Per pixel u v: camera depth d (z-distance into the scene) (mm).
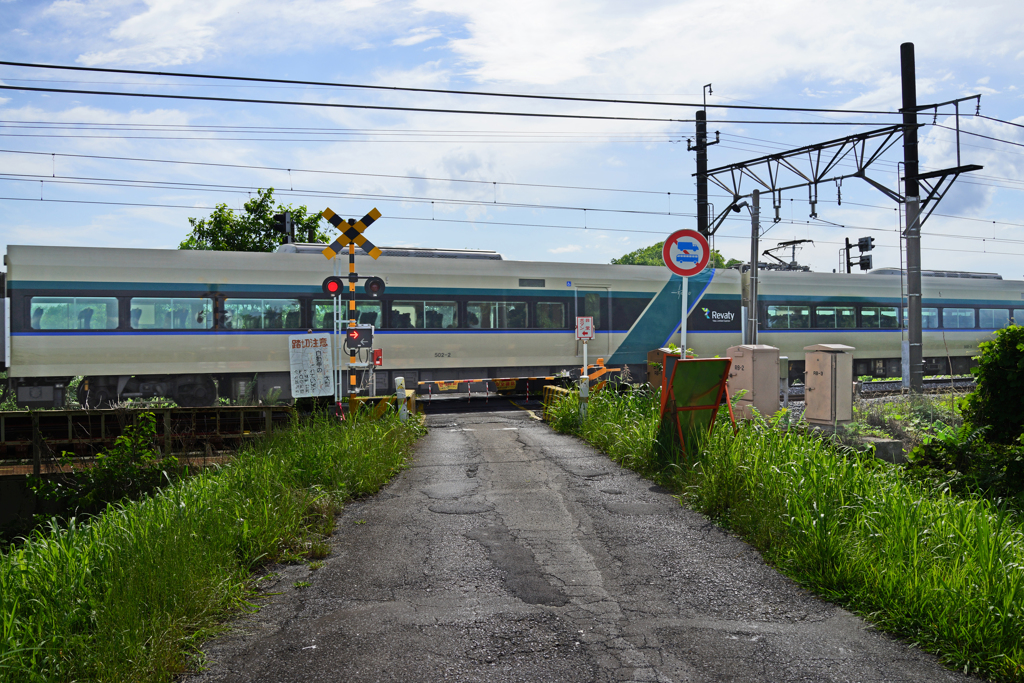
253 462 8211
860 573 4680
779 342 23906
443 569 5293
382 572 5266
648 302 21656
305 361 12203
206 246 27000
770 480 6254
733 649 3947
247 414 10805
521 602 4645
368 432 9914
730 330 22875
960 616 3971
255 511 6172
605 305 21125
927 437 8727
